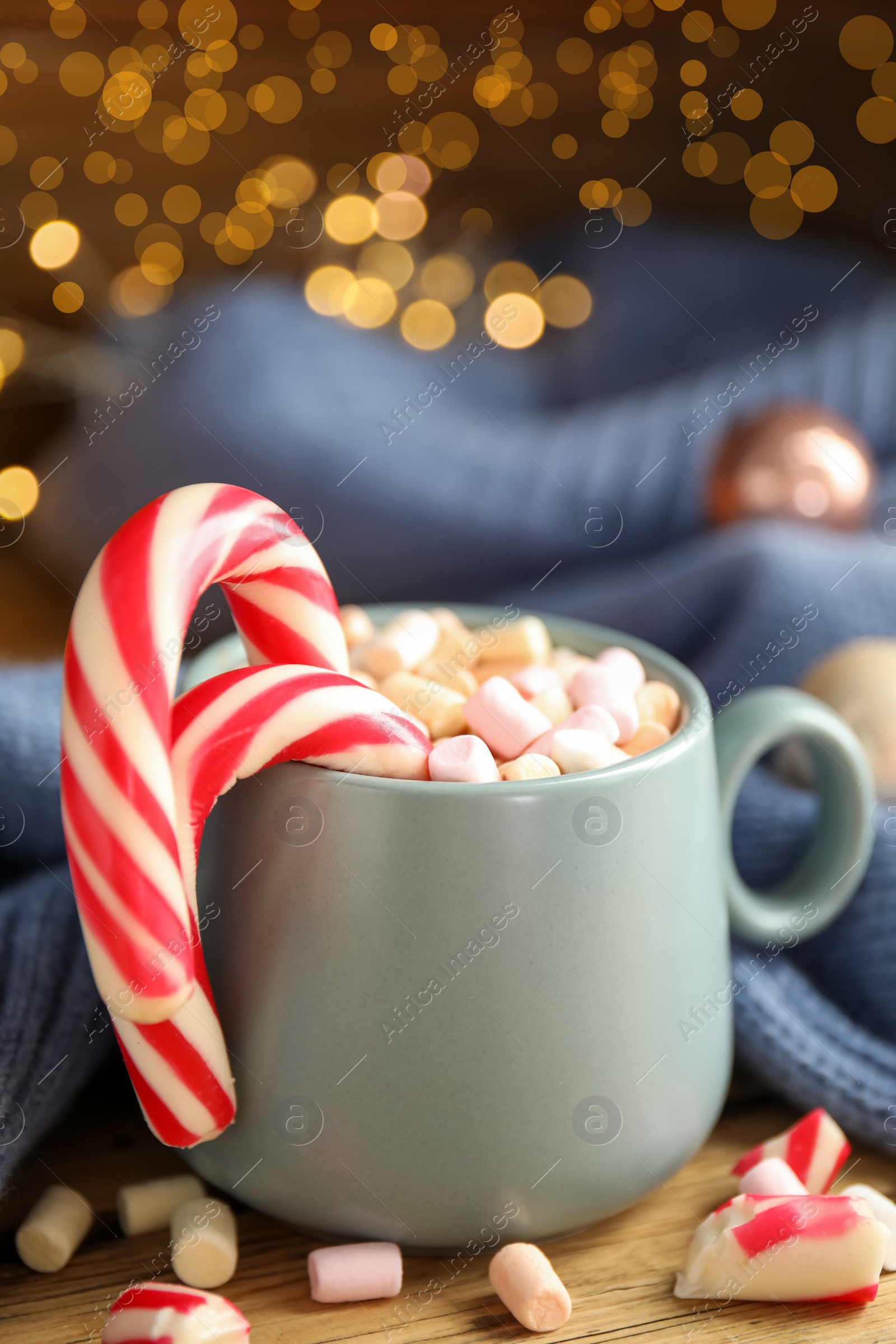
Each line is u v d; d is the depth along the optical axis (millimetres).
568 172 1011
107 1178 400
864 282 886
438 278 982
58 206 929
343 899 363
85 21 889
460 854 360
